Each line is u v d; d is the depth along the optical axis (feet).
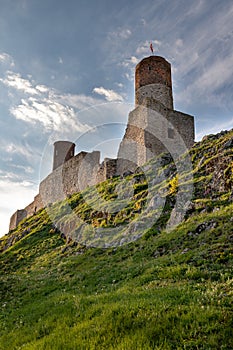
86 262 59.11
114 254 57.93
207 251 40.19
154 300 26.05
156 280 35.37
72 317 28.19
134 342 20.30
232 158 67.62
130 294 31.04
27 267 76.02
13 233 127.03
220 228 46.39
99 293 38.22
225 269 33.35
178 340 20.10
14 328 32.68
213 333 20.12
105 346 20.79
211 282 30.12
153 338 20.63
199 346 19.20
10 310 42.68
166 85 131.95
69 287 47.09
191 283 31.09
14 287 54.49
